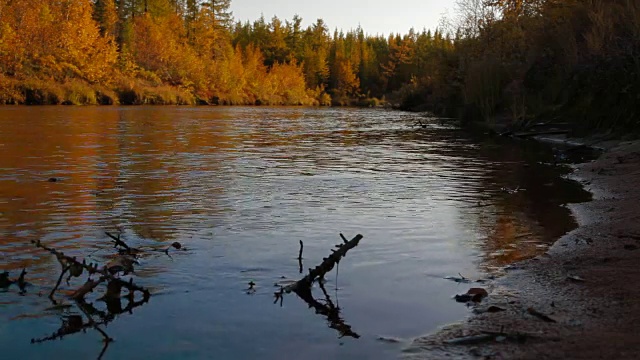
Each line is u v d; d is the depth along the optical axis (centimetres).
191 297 491
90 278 533
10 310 456
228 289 512
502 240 692
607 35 2367
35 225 734
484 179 1212
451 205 912
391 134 2628
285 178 1177
